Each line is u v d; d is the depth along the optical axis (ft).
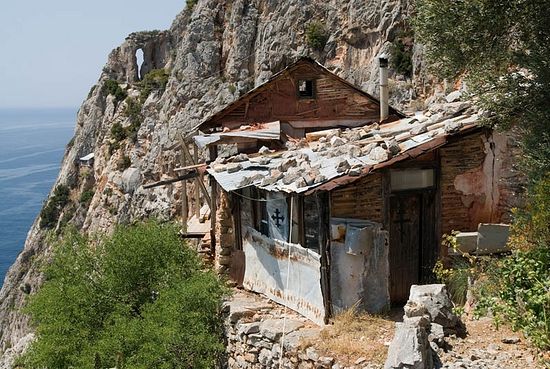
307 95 84.07
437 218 45.70
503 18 41.01
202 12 176.55
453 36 43.09
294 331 43.09
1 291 218.18
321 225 43.21
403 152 42.96
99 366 49.29
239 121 83.30
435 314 37.55
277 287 49.24
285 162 48.88
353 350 38.37
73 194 226.79
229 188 49.39
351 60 152.15
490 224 43.52
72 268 59.41
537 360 34.04
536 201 37.42
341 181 41.42
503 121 43.09
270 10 166.20
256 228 53.11
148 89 198.59
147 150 182.50
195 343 47.42
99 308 56.54
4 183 608.60
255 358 45.03
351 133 57.11
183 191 76.02
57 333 54.70
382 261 43.65
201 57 173.47
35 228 229.25
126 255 57.31
